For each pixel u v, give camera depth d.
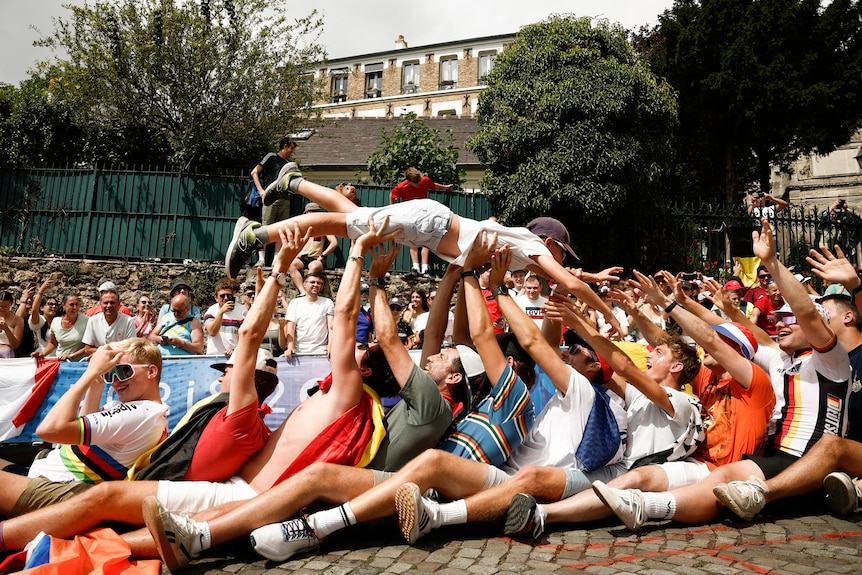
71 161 16.30
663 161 15.36
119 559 3.52
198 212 14.42
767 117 22.53
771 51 22.14
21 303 8.95
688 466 4.62
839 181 27.12
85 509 3.75
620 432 4.98
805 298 4.61
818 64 22.25
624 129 14.59
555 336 5.20
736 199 24.08
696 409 4.76
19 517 3.72
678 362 4.90
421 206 4.79
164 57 16.38
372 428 4.30
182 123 16.89
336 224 4.75
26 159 15.73
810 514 4.63
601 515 4.27
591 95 14.21
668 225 14.27
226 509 3.91
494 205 14.82
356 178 20.88
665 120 15.16
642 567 3.54
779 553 3.79
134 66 16.47
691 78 23.12
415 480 3.99
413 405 4.23
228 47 16.92
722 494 4.18
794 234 16.66
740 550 3.83
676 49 22.84
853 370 5.03
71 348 8.46
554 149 14.19
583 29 15.44
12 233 14.33
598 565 3.58
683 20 23.77
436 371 4.81
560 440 4.61
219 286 8.12
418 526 3.81
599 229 14.37
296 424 4.27
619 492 4.12
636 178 14.23
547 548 3.87
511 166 15.00
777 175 28.44
